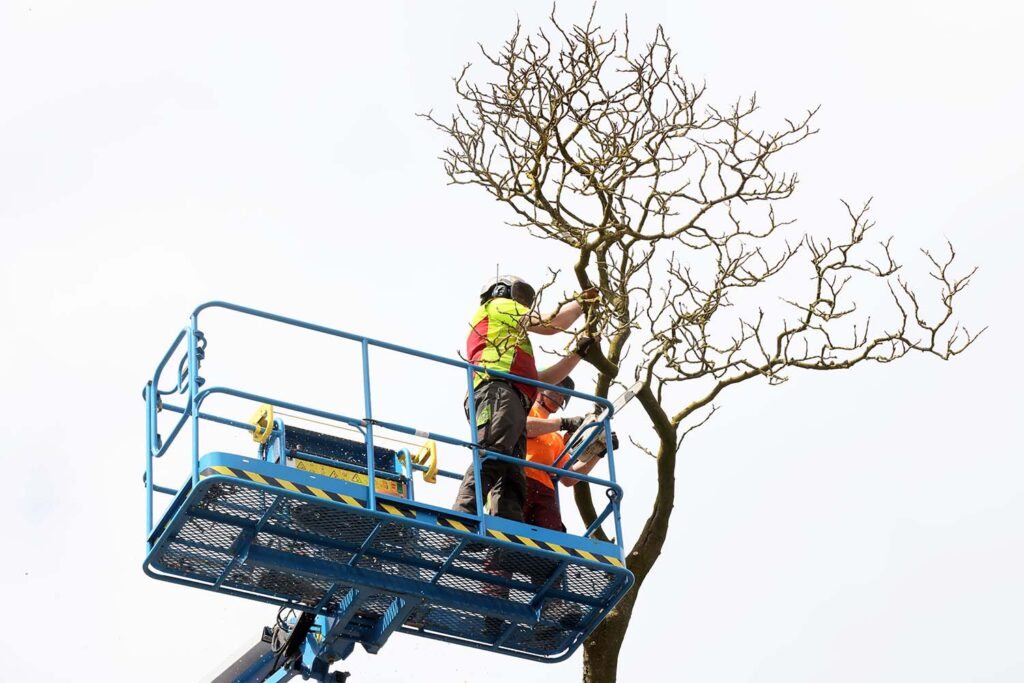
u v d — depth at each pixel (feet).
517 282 57.47
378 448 58.54
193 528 51.03
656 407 61.00
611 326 57.57
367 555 52.54
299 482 49.34
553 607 56.59
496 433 53.67
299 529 51.34
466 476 54.49
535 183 58.39
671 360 58.23
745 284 58.90
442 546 52.54
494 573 54.34
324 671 60.64
